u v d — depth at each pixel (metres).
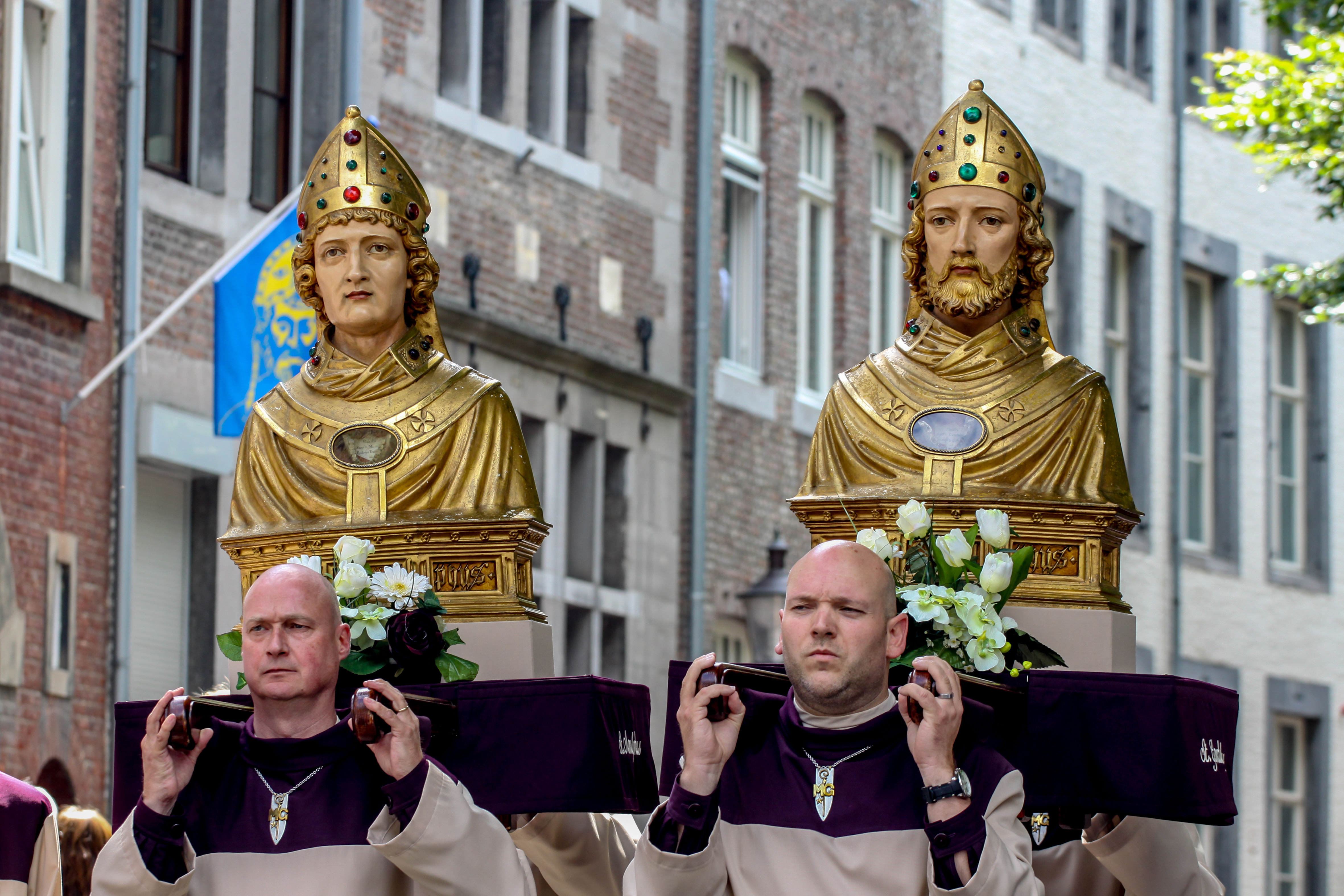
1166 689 9.43
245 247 20.36
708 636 29.61
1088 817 9.98
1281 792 36.50
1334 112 20.22
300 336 20.22
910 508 10.07
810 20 31.56
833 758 8.73
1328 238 38.06
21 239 21.23
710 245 29.95
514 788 9.97
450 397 11.30
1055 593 10.47
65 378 21.33
